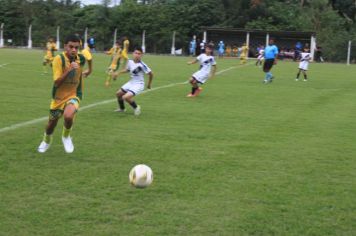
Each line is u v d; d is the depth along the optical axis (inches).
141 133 386.6
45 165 283.0
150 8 2500.0
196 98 629.3
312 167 299.4
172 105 556.1
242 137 384.8
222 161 305.4
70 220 202.5
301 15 2447.1
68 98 308.0
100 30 2463.1
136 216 208.7
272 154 329.4
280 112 530.3
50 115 307.4
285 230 199.6
